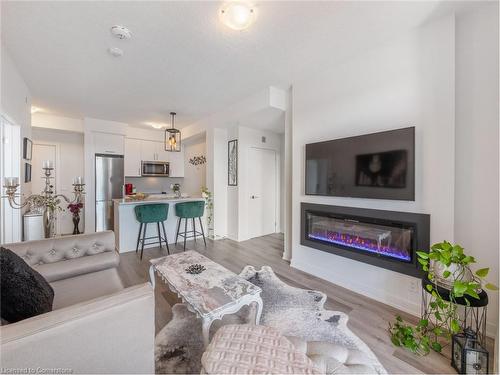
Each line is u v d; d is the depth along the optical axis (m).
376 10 1.78
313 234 2.90
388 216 2.17
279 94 3.33
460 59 1.86
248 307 2.16
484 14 1.76
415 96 2.01
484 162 1.77
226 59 2.48
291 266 3.17
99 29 1.98
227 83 3.10
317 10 1.77
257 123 4.30
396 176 2.07
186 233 4.24
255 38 2.12
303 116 2.96
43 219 2.94
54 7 1.71
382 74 2.21
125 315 0.99
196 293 1.64
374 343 1.70
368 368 1.08
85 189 4.72
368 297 2.35
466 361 1.41
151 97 3.59
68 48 2.26
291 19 1.87
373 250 2.36
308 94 2.90
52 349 0.85
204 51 2.32
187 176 6.42
